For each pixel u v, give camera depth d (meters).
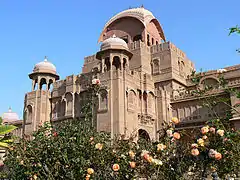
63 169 8.51
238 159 8.00
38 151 9.24
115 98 29.30
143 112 33.12
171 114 36.44
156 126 34.50
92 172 8.09
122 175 8.68
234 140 8.12
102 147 8.97
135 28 44.81
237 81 32.84
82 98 35.97
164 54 39.50
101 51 33.69
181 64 41.47
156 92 35.88
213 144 8.02
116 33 46.34
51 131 10.24
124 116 29.00
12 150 11.73
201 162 7.88
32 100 39.41
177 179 7.87
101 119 29.30
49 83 40.97
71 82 37.31
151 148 9.02
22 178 10.39
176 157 8.19
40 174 8.94
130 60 39.53
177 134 7.95
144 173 8.70
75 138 8.97
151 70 40.06
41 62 41.28
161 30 48.56
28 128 38.22
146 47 40.41
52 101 39.69
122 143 9.98
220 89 31.61
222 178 8.20
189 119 35.25
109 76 30.28
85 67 43.50
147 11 47.22
